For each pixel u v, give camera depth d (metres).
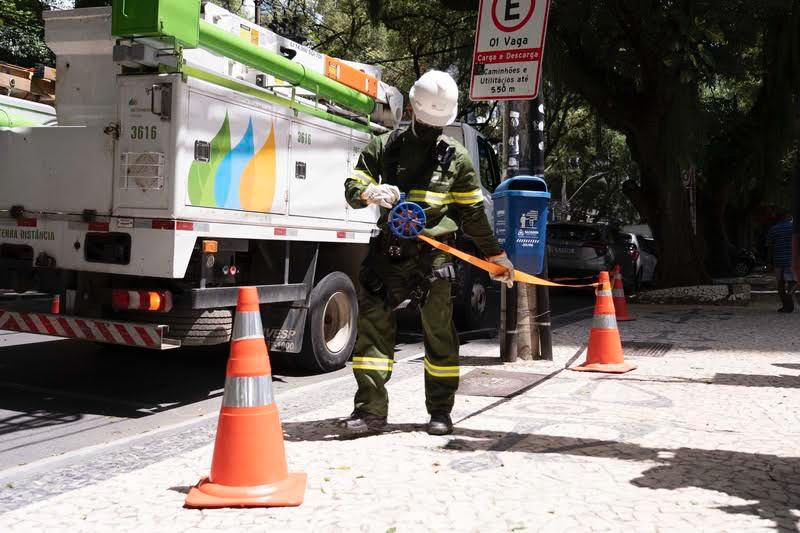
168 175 5.34
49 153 5.79
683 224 16.69
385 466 3.86
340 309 7.48
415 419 4.96
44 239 5.84
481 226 4.56
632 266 18.97
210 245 5.69
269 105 6.22
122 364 7.59
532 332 7.61
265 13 23.03
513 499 3.38
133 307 5.57
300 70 6.55
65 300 5.88
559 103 26.98
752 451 4.18
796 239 3.51
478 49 7.30
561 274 18.08
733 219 33.00
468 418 4.99
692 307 14.12
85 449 4.55
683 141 15.94
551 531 3.01
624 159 42.31
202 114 5.51
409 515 3.18
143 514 3.22
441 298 4.50
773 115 18.27
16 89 7.16
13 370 7.14
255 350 3.40
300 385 6.71
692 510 3.24
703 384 6.27
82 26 5.76
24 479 3.90
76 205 5.70
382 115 8.51
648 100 16.42
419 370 7.15
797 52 17.09
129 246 5.50
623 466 3.88
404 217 4.19
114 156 5.54
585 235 18.12
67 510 3.28
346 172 7.45
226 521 3.12
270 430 3.39
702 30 14.61
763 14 15.96
